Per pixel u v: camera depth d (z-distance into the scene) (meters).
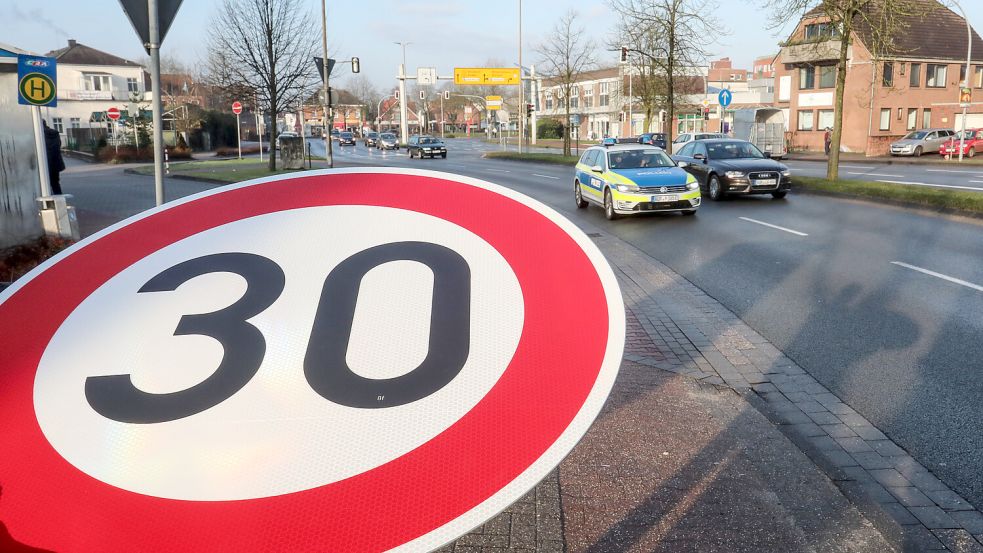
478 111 122.19
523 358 1.21
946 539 3.31
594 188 16.69
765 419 4.68
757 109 41.09
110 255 1.37
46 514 1.07
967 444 4.36
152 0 4.52
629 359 6.00
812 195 19.09
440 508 1.06
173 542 1.04
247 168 30.70
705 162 19.16
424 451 1.10
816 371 5.68
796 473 3.90
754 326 7.02
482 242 1.38
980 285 8.41
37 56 10.35
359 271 1.32
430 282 1.30
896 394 5.18
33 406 1.17
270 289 1.29
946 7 20.34
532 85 63.19
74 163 44.19
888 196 16.62
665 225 14.45
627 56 37.22
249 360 1.19
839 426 4.61
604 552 3.13
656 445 4.25
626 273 9.68
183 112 54.03
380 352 1.20
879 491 3.77
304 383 1.16
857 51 45.53
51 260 1.36
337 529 1.04
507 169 33.66
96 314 1.27
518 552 3.12
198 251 1.38
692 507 3.53
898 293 8.14
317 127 117.69
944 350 6.15
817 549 3.19
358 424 1.12
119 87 67.75
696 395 5.12
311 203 1.46
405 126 73.94
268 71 29.23
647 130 40.81
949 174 24.95
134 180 26.97
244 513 1.05
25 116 10.67
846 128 47.22
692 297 8.25
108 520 1.06
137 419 1.14
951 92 47.97
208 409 1.14
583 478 3.82
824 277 9.10
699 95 64.31
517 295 1.29
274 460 1.09
